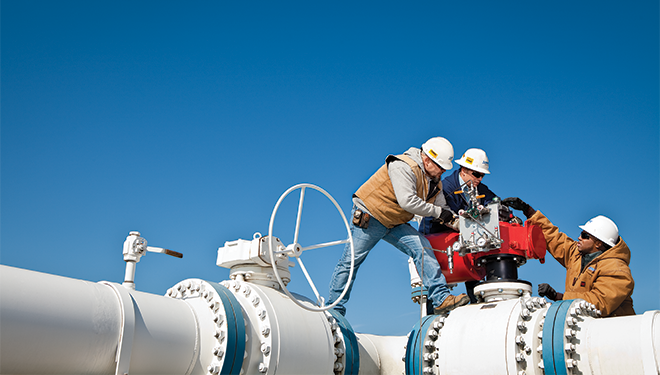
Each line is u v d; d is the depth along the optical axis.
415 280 5.47
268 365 3.91
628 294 4.84
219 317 3.83
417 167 5.17
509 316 4.29
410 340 4.74
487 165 5.70
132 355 3.31
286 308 4.28
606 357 3.92
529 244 4.77
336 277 5.37
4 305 2.72
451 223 5.15
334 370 4.62
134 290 3.63
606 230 5.29
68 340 2.96
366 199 5.27
